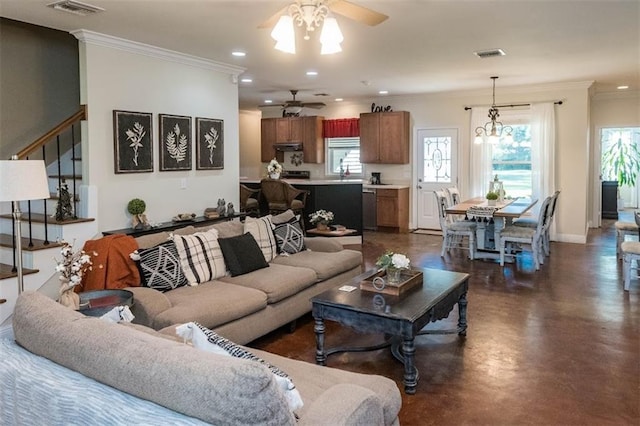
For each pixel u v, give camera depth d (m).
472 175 8.61
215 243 4.03
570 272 5.81
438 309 3.24
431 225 9.25
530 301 4.67
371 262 6.46
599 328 3.92
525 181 8.45
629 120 8.88
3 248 4.13
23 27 4.80
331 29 2.74
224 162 6.03
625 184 11.27
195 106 5.59
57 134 4.23
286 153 10.71
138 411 1.45
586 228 8.11
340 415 1.61
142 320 3.07
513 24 4.24
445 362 3.31
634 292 4.94
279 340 3.79
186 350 1.52
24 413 1.76
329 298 3.21
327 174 10.26
